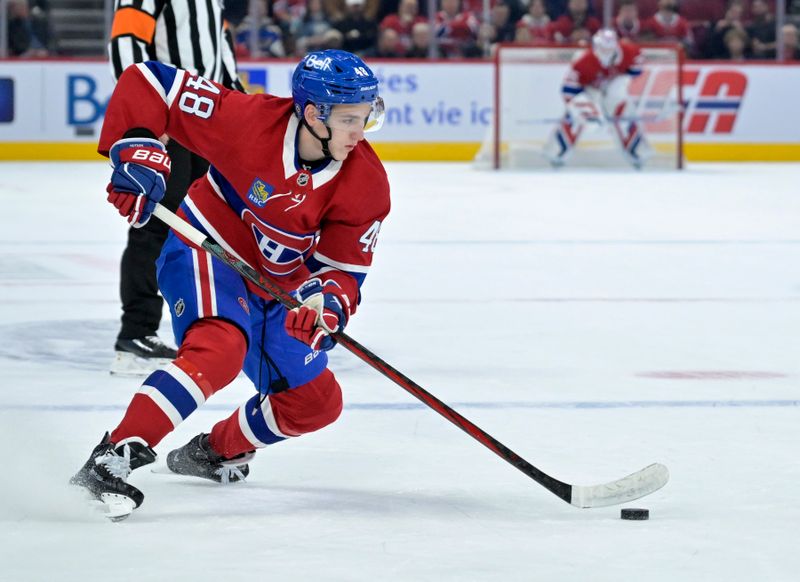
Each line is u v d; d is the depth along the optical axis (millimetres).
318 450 8781
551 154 38781
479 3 41125
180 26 11836
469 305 15344
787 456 8625
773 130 42094
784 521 7117
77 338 13016
